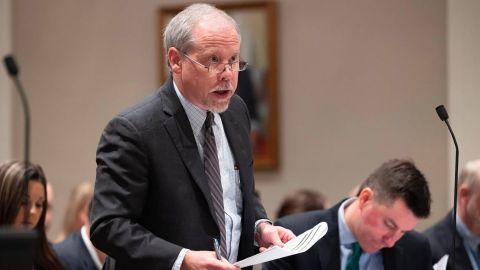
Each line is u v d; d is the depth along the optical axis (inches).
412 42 552.4
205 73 225.0
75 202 462.6
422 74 550.3
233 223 239.1
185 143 233.9
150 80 600.1
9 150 615.2
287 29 574.9
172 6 594.9
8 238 139.7
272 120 573.6
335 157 567.2
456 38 526.0
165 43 236.8
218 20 228.1
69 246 385.4
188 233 229.1
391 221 295.4
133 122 229.1
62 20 617.9
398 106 554.9
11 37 623.5
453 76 526.0
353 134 564.1
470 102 522.3
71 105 616.4
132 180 225.5
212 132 240.4
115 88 608.1
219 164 241.0
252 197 246.1
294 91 573.9
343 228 311.7
